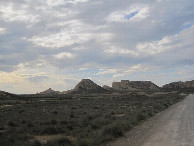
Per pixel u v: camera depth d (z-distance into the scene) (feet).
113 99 283.18
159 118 83.10
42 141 43.39
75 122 67.77
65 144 38.58
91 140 40.04
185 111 107.45
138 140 43.57
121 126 56.13
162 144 38.86
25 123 69.62
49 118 82.38
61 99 301.63
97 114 90.89
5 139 39.60
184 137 44.32
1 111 118.93
